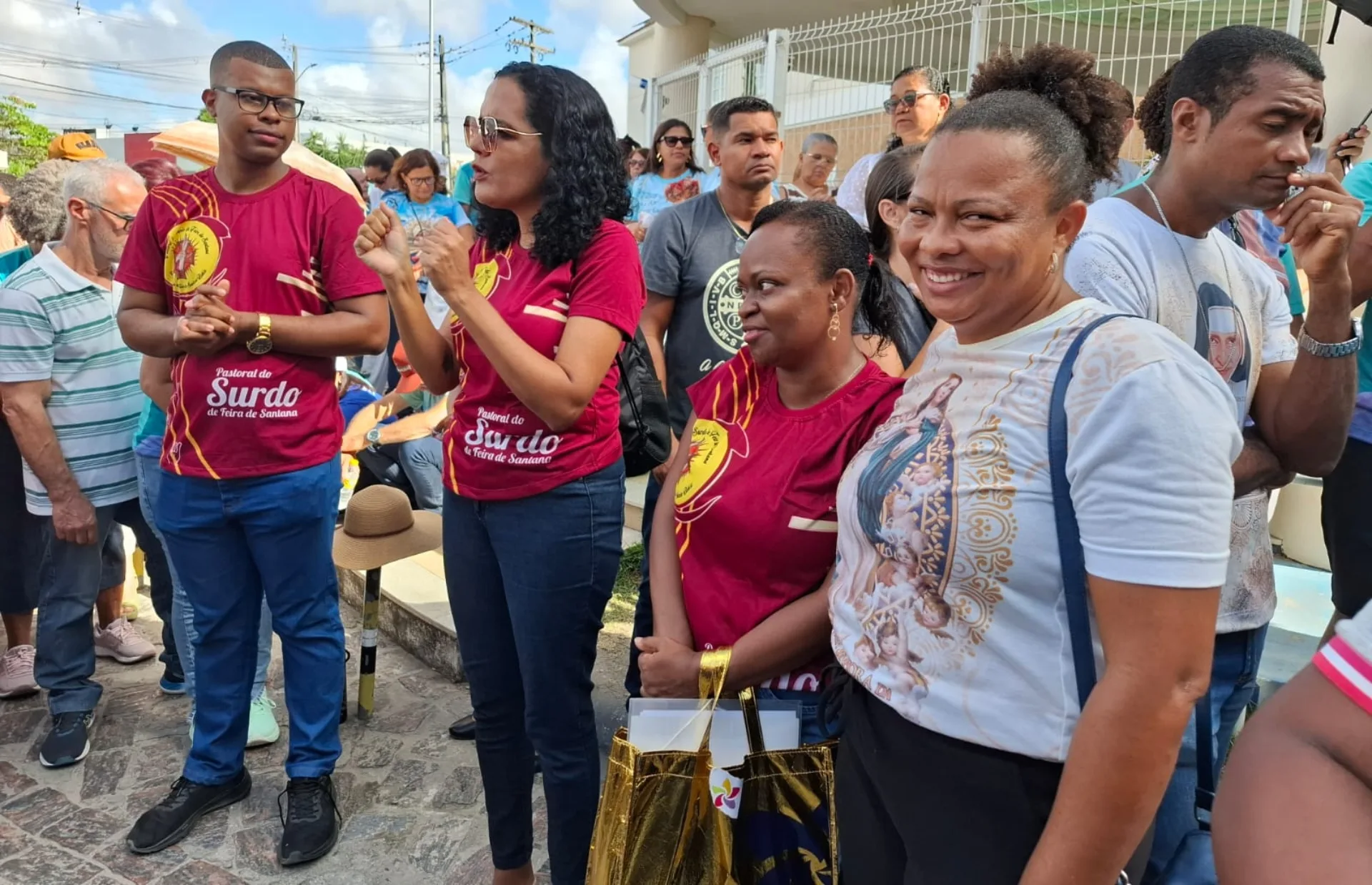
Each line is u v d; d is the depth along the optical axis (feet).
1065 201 3.51
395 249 6.42
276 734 9.90
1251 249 7.76
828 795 4.93
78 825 8.43
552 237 6.01
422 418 12.46
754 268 5.06
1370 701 2.16
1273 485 5.69
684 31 38.32
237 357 7.60
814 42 26.76
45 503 9.37
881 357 6.15
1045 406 3.35
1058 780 3.48
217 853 8.05
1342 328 5.22
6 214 10.94
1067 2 22.47
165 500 8.05
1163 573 2.98
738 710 4.98
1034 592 3.38
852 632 4.19
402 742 9.82
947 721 3.65
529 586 6.26
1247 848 2.18
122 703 10.71
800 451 5.02
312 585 8.24
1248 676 5.95
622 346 6.42
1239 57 4.85
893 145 13.61
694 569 5.37
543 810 8.67
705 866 4.98
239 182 7.78
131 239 7.97
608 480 6.49
